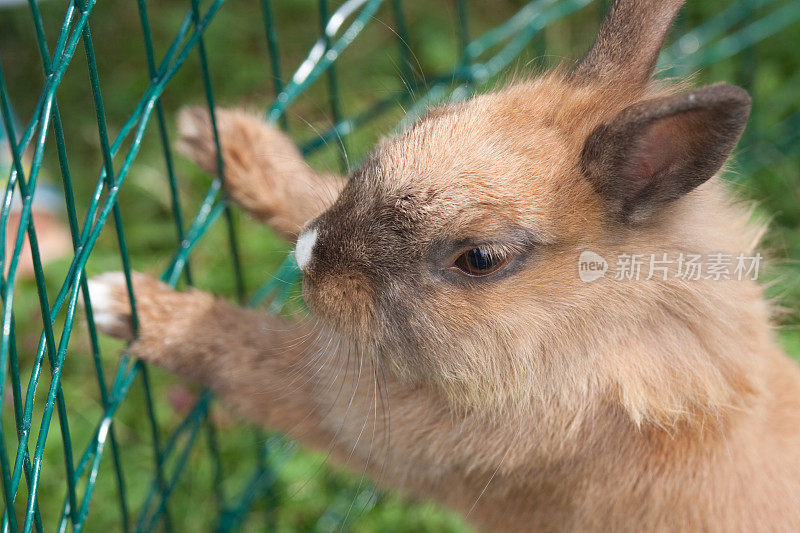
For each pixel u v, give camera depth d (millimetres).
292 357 520
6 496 417
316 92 763
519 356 478
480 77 632
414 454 514
